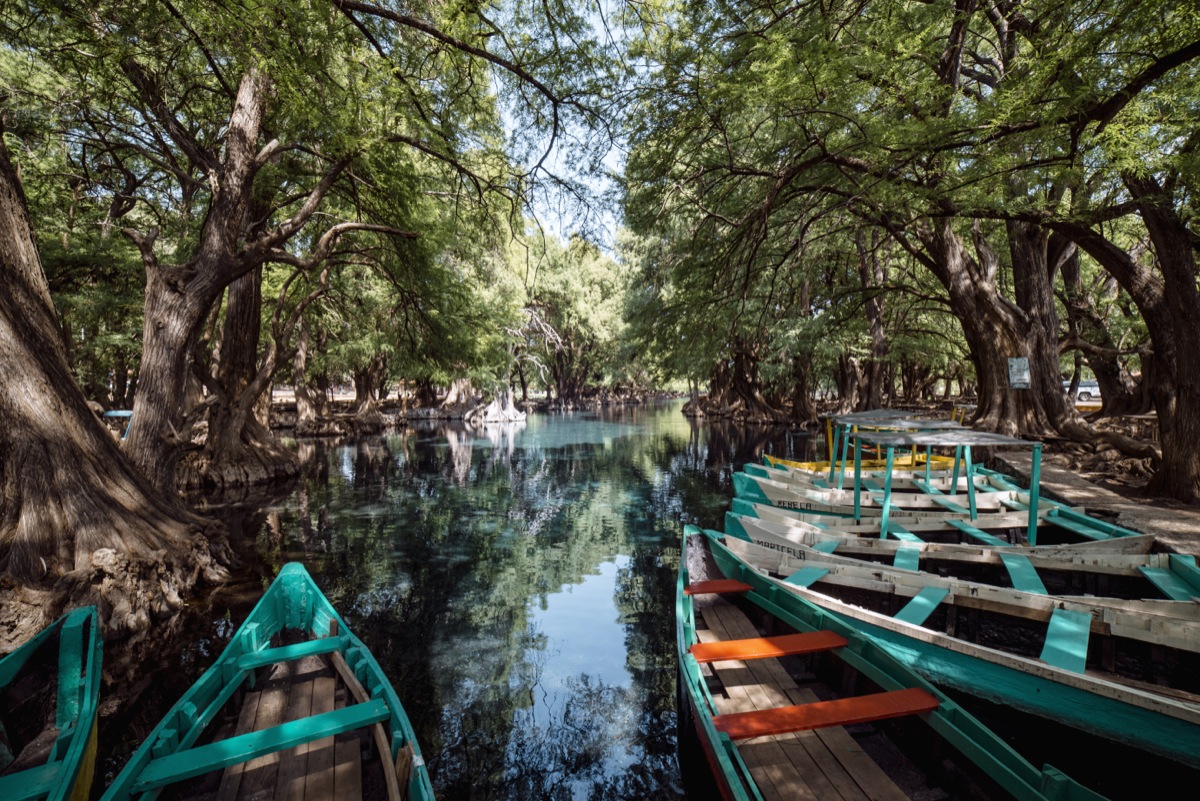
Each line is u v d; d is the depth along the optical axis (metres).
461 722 5.60
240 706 4.80
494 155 14.31
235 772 3.86
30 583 7.36
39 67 14.12
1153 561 6.48
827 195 16.67
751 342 37.25
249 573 9.91
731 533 8.37
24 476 7.83
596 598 8.93
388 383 61.50
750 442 30.14
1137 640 5.08
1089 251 11.97
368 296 29.38
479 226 17.05
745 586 6.41
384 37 10.95
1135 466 12.94
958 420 18.22
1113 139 7.93
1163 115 8.71
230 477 18.23
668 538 12.41
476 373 31.06
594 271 49.31
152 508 9.16
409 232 13.92
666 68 11.45
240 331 19.83
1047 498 10.50
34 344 8.30
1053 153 9.69
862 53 10.27
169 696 5.94
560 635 7.58
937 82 10.51
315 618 6.06
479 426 42.44
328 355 36.56
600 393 82.12
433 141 12.77
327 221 19.52
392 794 3.31
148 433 10.12
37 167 16.62
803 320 27.98
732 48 12.48
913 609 5.50
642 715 5.71
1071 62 7.41
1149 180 10.23
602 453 26.52
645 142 13.37
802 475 12.92
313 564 10.55
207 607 8.36
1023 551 6.97
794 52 9.53
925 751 4.11
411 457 25.53
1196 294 10.10
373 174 14.27
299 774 3.84
